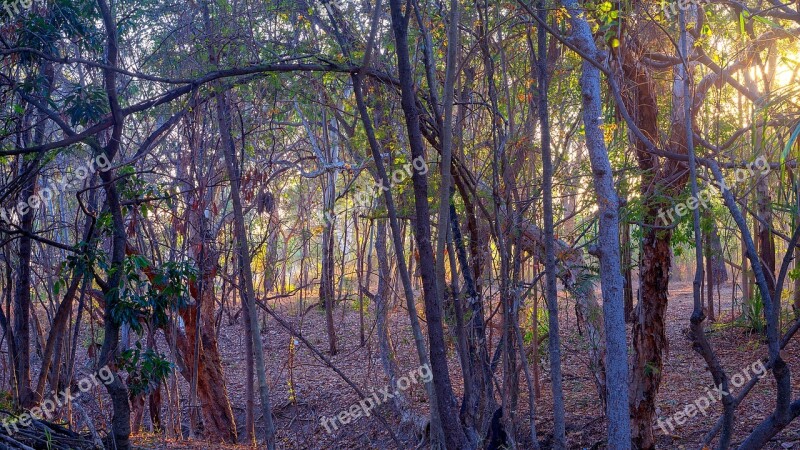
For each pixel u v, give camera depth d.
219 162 10.33
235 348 17.98
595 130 5.49
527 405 10.51
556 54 7.70
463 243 7.31
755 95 6.96
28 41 6.33
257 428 12.90
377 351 14.45
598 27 5.91
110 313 6.01
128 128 10.08
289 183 13.27
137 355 6.23
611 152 7.91
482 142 7.68
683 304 21.00
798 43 6.11
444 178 4.54
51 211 10.62
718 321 16.91
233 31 7.42
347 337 16.83
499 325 8.88
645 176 7.79
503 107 7.78
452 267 5.79
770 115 3.86
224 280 10.93
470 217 7.34
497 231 6.79
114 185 6.19
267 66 6.02
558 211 8.80
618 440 5.27
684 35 4.30
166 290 6.21
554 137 8.60
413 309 4.99
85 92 6.24
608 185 5.46
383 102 7.48
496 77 7.79
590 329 9.19
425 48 5.71
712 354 3.85
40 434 6.73
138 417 11.32
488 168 7.88
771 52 6.86
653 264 8.30
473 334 7.50
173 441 9.68
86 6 6.78
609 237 5.43
